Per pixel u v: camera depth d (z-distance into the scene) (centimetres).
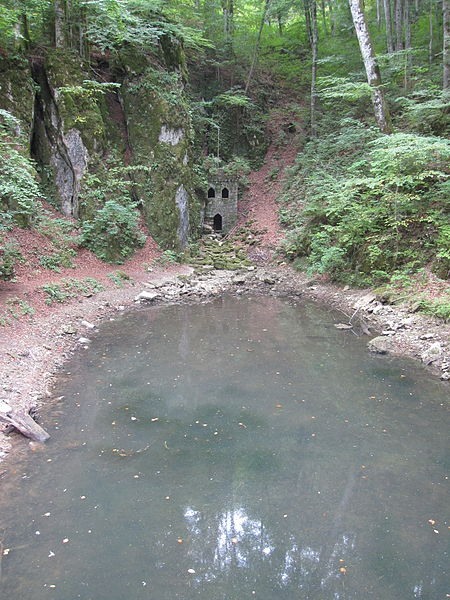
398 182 1151
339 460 546
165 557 395
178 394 729
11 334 862
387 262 1260
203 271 1700
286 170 2184
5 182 1041
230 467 531
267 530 430
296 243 1705
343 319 1172
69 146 1519
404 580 374
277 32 3169
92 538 415
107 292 1316
